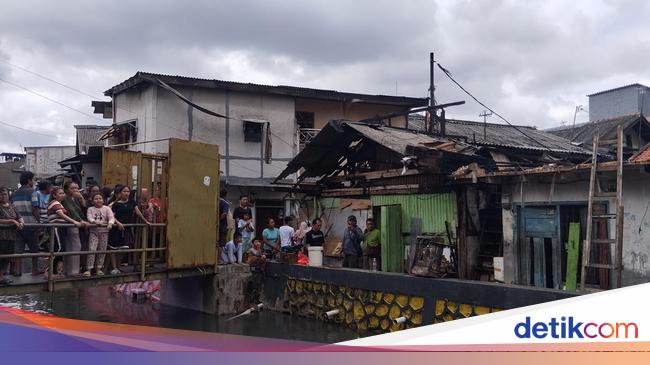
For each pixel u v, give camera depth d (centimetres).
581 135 2375
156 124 1903
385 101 2245
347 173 1585
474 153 1233
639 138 2258
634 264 923
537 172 1030
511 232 1124
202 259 1255
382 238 1312
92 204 1039
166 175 1192
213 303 1321
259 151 2052
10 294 901
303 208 1728
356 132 1380
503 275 1127
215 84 1966
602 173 954
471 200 1222
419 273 1039
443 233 1244
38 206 995
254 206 2017
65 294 1622
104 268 1056
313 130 2100
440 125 1847
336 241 1537
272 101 2089
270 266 1419
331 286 1237
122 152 1234
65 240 985
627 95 3039
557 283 1038
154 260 1178
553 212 1056
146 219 1155
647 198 909
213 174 1280
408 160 1169
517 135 2048
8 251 888
